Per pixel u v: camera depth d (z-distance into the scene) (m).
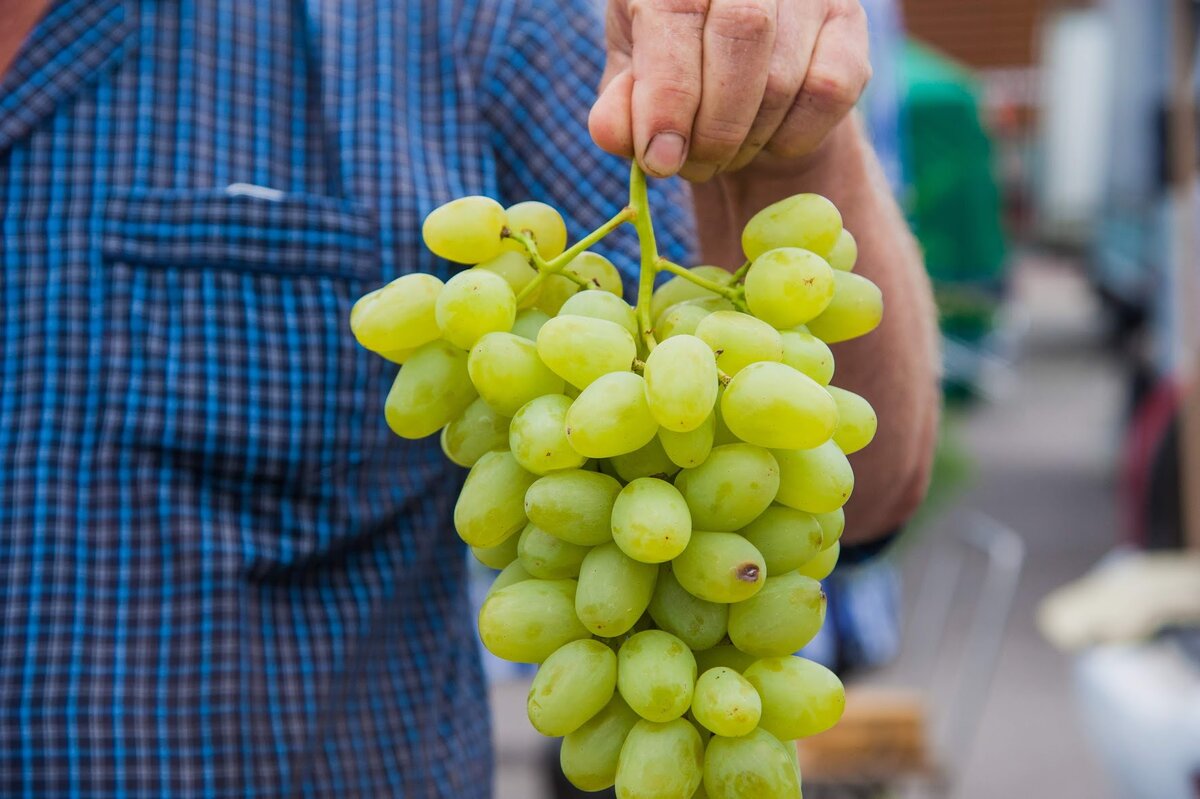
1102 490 4.58
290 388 0.88
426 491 0.92
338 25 0.93
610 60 0.80
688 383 0.69
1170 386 2.09
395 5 0.94
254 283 0.88
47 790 0.85
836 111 0.77
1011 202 8.98
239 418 0.88
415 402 0.75
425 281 0.76
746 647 0.72
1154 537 2.00
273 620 0.88
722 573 0.70
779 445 0.71
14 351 0.86
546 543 0.73
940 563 3.40
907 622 3.08
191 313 0.88
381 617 0.91
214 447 0.87
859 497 0.93
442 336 0.76
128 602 0.86
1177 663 1.67
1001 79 8.92
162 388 0.87
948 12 8.87
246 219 0.88
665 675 0.70
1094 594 1.84
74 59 0.87
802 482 0.72
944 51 8.95
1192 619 1.74
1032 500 4.46
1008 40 8.84
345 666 0.89
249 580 0.87
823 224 0.75
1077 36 7.91
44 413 0.86
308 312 0.89
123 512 0.86
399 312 0.75
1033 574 3.70
